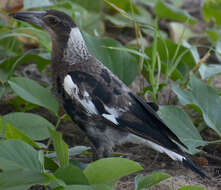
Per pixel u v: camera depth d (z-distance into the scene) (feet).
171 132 28.12
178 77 38.73
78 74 30.32
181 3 63.82
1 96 35.29
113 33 52.75
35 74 44.68
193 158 33.76
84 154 33.45
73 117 30.76
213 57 51.44
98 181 23.81
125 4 49.60
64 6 43.68
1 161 22.59
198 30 59.26
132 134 29.35
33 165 23.41
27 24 39.75
